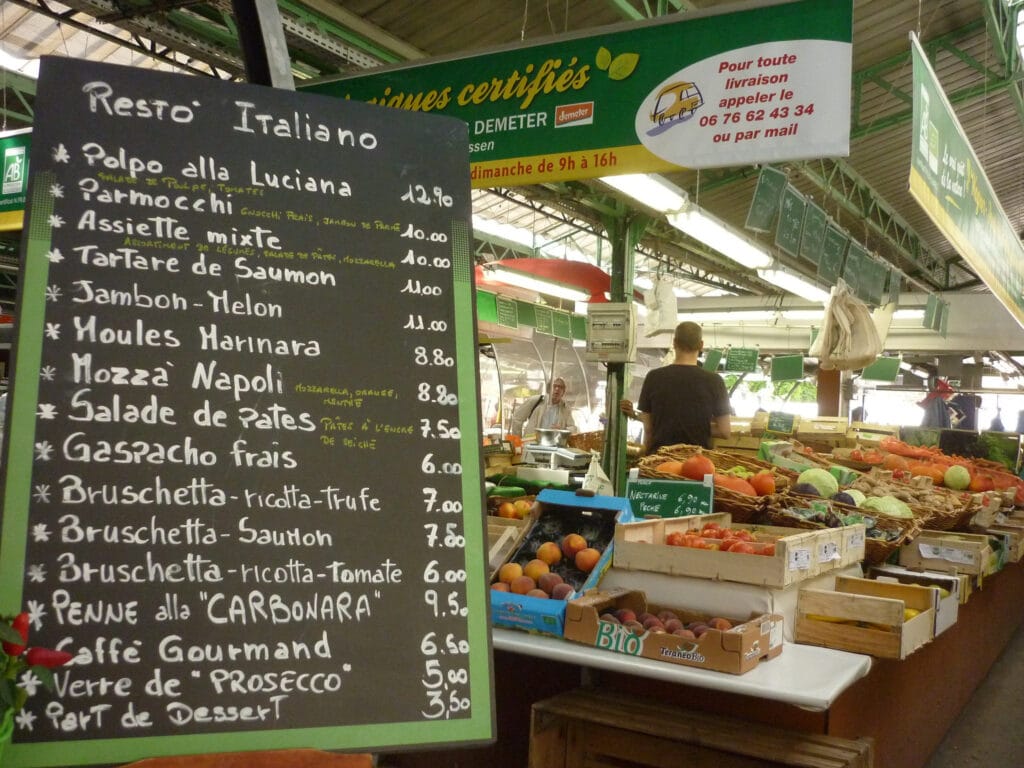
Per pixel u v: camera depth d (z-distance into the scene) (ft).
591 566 8.49
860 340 22.54
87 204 5.07
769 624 7.43
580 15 20.36
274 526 5.03
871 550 11.22
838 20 10.49
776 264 29.12
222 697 4.79
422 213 5.67
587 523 9.11
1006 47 28.27
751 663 7.09
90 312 4.97
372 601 5.10
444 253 5.66
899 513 12.28
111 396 4.92
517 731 9.40
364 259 5.50
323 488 5.15
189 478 4.96
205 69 28.63
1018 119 35.35
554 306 37.47
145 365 5.00
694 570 8.21
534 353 35.40
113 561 4.77
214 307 5.17
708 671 6.98
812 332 47.55
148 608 4.78
